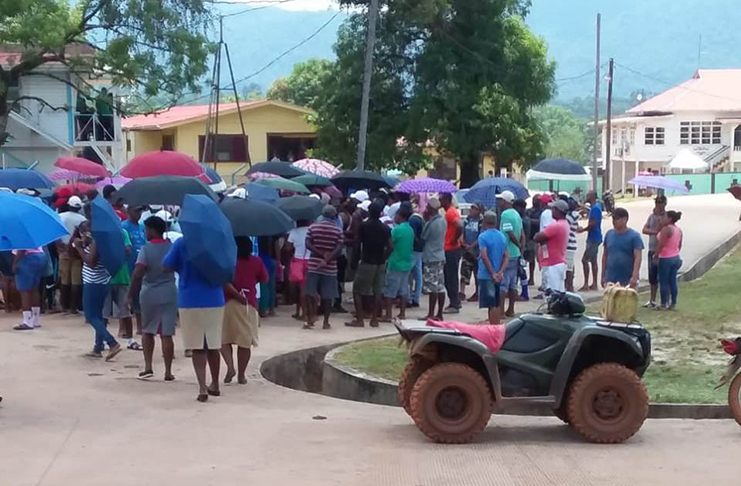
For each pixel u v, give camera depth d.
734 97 74.31
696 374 12.13
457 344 8.59
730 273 23.56
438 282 15.71
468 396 8.59
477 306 17.75
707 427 9.49
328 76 40.38
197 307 10.02
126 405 9.87
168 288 11.05
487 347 8.70
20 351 12.60
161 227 11.08
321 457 7.98
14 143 37.72
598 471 7.66
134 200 12.90
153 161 15.16
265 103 48.06
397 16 38.00
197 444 8.34
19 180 17.31
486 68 38.66
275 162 22.62
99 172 20.95
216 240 9.75
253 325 11.16
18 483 7.08
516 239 15.87
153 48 31.17
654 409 10.47
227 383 11.16
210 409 9.78
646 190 64.81
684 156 65.50
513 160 39.28
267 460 7.85
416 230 16.09
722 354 13.50
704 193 67.56
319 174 24.16
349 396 11.88
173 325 11.12
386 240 15.16
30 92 37.81
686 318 16.48
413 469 7.65
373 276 15.18
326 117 39.81
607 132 54.81
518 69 39.81
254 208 12.09
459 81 38.28
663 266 17.34
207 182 16.75
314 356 13.44
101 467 7.55
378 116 39.28
